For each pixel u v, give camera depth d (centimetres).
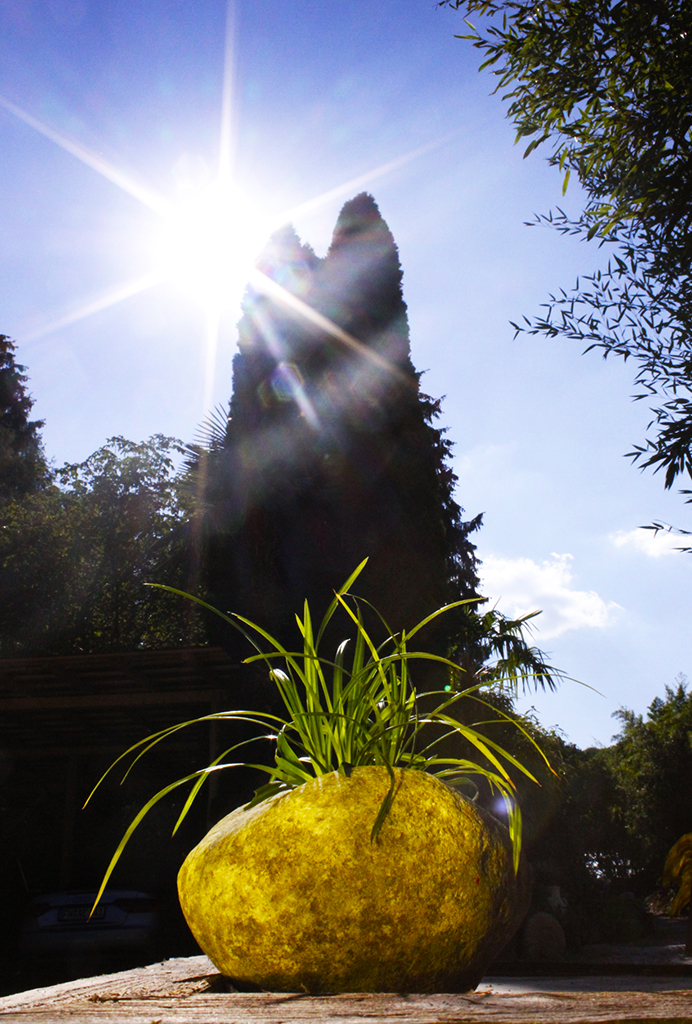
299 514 1211
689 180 304
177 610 1794
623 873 1956
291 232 1546
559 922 930
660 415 337
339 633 1150
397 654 157
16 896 1191
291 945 131
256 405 1373
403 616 1196
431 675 1129
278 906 132
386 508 1280
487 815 156
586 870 1213
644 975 265
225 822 154
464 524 2247
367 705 162
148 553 2000
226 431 1261
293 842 135
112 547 2073
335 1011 87
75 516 2144
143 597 1986
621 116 312
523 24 317
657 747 2411
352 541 1234
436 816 140
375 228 1548
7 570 1988
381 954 131
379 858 133
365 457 1328
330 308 1475
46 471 2981
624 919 1251
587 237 347
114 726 1204
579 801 1227
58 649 1920
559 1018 75
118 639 1939
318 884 132
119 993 133
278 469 1239
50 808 1377
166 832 1324
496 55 328
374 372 1423
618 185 324
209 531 1164
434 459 1416
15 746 1287
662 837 2302
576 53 308
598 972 275
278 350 1441
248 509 1176
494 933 142
